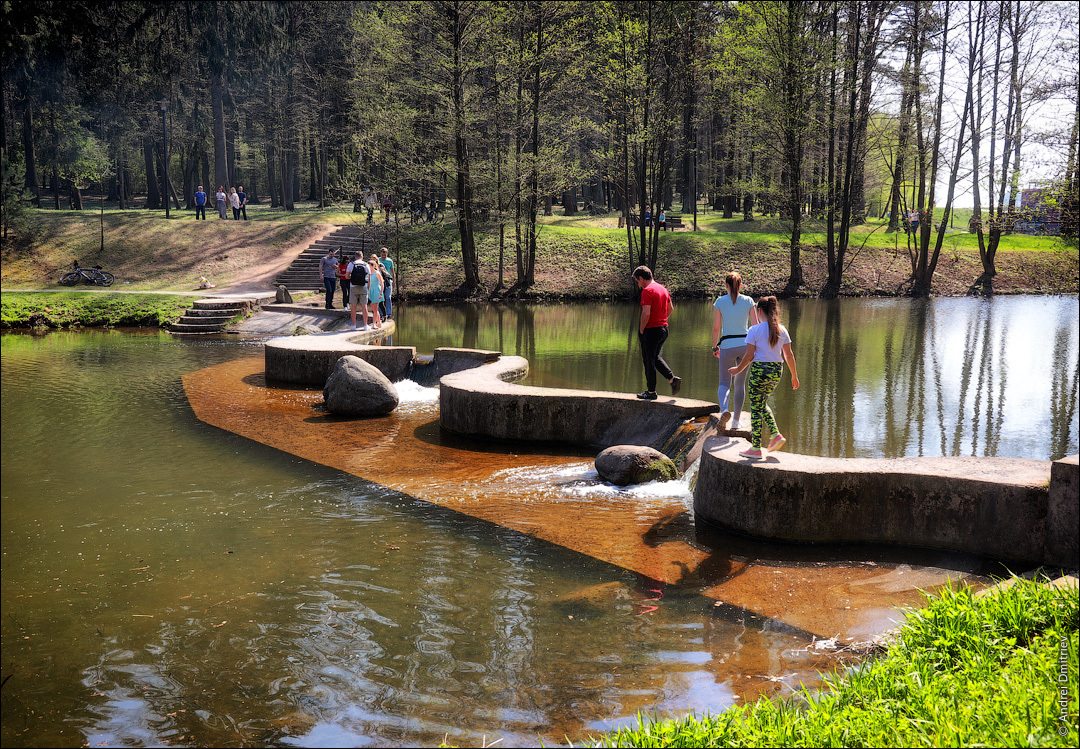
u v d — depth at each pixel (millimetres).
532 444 10344
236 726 4031
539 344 19047
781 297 32438
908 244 34531
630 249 33438
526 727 3896
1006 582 4246
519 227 31375
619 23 30641
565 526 7094
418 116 29047
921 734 2859
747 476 6707
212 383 14805
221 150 40812
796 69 29750
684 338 19781
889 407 11727
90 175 42344
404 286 31016
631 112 31344
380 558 6352
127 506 7793
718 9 35312
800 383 13711
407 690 4309
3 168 34781
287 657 4738
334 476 8828
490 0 27875
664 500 7910
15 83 37656
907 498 6422
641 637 4883
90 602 5602
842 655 4562
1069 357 16391
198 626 5195
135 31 38000
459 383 11164
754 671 4402
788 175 33625
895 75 29922
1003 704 2963
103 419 11773
